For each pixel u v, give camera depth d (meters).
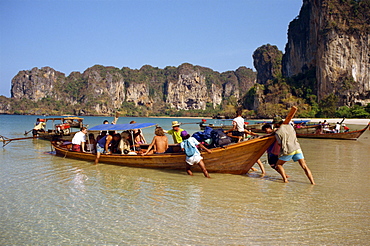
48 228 5.72
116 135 12.46
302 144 20.25
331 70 97.81
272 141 8.76
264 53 169.88
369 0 99.81
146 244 5.01
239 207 6.61
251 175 9.67
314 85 105.50
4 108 169.62
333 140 23.44
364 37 96.12
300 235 5.22
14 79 196.50
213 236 5.23
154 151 11.16
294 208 6.51
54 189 8.23
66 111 177.88
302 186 8.26
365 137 26.12
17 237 5.37
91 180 9.21
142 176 9.66
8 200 7.33
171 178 9.31
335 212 6.25
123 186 8.47
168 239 5.16
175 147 11.32
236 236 5.21
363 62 96.19
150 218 6.08
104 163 12.03
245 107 125.38
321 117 86.06
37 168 11.13
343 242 4.96
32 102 180.62
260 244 4.93
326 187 8.14
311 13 113.75
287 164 11.77
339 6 101.81
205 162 9.75
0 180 9.25
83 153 12.70
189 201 7.06
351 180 8.95
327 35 98.81
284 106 103.56
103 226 5.75
